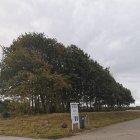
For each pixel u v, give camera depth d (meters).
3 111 46.69
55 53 50.31
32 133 26.81
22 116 42.28
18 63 45.78
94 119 39.09
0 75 47.50
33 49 49.28
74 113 28.33
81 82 52.81
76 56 52.50
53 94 46.66
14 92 44.16
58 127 29.75
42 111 46.66
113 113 53.28
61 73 49.12
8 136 26.12
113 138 22.23
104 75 57.22
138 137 22.25
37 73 44.47
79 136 24.53
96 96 57.41
